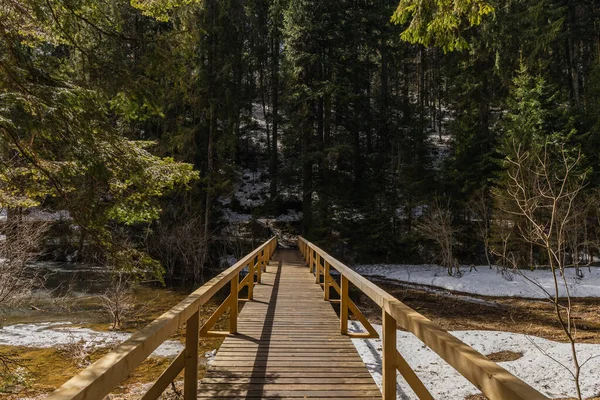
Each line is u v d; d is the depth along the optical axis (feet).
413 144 74.38
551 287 45.03
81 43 17.54
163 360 25.35
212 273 58.85
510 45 57.82
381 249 68.03
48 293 42.16
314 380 11.93
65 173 14.55
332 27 67.67
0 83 13.32
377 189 72.64
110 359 4.48
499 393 3.72
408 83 110.63
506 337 29.35
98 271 51.11
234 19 64.80
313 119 70.69
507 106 60.70
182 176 19.17
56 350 26.25
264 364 13.28
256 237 70.79
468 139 64.49
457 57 68.18
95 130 15.66
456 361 4.78
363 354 23.54
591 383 20.57
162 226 56.39
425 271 58.39
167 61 18.60
